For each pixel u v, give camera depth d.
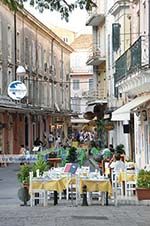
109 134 49.22
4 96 48.25
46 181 19.14
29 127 59.28
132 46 26.73
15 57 52.94
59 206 19.03
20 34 55.12
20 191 19.83
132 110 28.75
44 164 21.75
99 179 19.20
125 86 30.56
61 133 76.38
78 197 19.48
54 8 12.35
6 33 50.03
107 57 47.31
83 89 98.69
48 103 69.44
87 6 12.35
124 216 16.34
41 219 15.67
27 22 58.03
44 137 66.19
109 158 29.17
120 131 41.34
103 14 49.88
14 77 52.66
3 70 49.06
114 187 20.34
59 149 39.31
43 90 66.62
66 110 79.56
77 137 70.94
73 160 35.53
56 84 74.88
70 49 85.50
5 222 15.13
